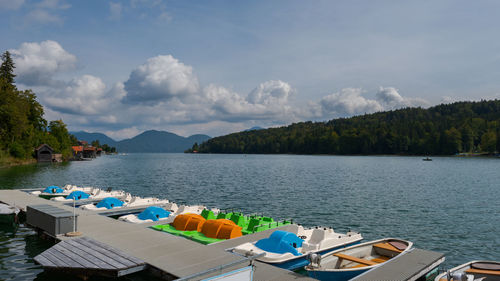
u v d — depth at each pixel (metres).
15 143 101.12
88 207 27.66
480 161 150.75
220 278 9.50
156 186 57.09
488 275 13.44
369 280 12.75
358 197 43.66
